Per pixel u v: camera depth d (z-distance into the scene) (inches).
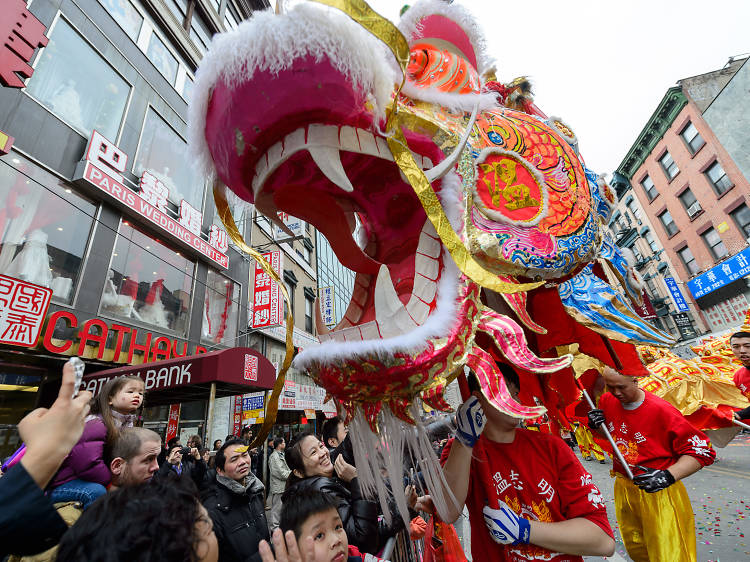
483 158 44.5
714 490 191.9
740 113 587.8
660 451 80.2
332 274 692.7
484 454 52.4
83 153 246.7
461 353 34.2
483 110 49.8
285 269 476.7
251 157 35.0
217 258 355.3
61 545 23.5
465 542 142.1
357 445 35.9
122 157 268.7
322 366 34.2
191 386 229.5
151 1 335.9
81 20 266.2
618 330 57.9
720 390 116.9
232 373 212.2
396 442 34.0
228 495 72.6
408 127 39.3
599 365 79.0
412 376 32.1
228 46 30.8
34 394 197.0
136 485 26.8
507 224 44.0
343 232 41.5
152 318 281.7
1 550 28.1
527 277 46.2
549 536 44.4
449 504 44.1
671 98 689.0
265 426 38.0
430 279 37.3
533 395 62.4
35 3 237.1
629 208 873.5
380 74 32.6
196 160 40.4
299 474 82.6
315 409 434.0
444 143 40.4
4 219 198.2
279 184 37.9
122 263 261.6
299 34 28.5
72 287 224.5
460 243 34.9
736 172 605.0
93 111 263.9
